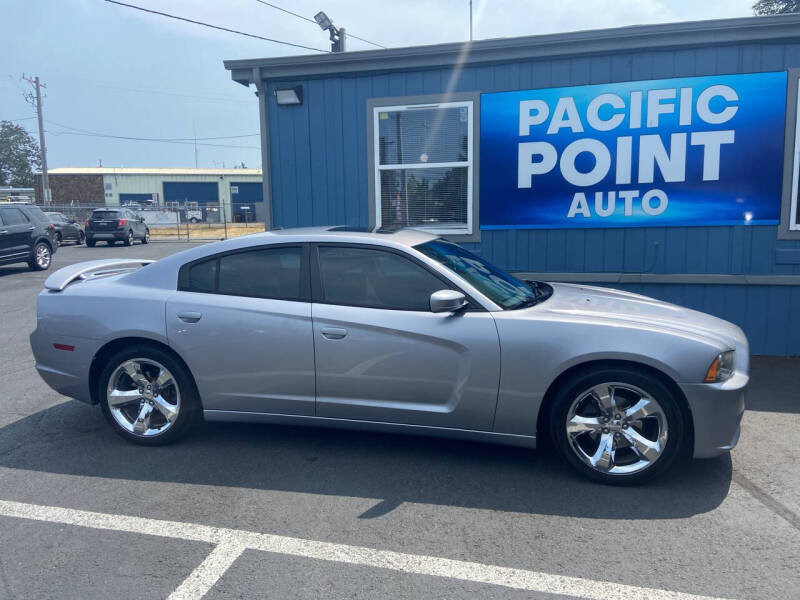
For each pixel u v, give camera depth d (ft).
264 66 25.23
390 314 13.29
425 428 13.41
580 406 12.72
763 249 22.17
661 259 22.97
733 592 9.10
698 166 22.25
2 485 13.00
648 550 10.28
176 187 183.93
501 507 11.83
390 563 9.98
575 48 22.53
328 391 13.73
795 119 21.40
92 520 11.50
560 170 23.47
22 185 252.21
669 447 12.14
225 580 9.59
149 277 15.05
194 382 14.67
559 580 9.46
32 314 34.06
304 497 12.32
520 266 24.32
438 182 24.81
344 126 25.30
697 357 11.98
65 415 17.53
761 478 12.92
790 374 20.21
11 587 9.48
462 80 23.94
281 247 14.35
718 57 21.63
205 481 13.10
